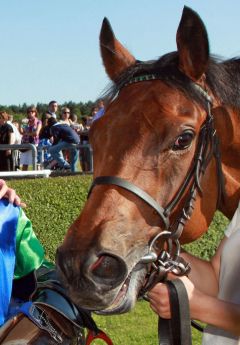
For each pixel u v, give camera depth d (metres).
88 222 1.96
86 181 6.25
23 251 2.19
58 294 2.14
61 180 6.21
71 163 9.50
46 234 6.04
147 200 2.02
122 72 2.40
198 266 2.41
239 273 2.18
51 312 2.09
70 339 2.09
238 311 2.12
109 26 2.57
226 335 2.26
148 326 4.91
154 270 2.12
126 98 2.18
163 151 2.06
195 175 2.17
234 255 2.19
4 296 2.08
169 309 2.11
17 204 2.20
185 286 2.14
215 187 2.34
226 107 2.36
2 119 11.29
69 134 9.55
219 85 2.35
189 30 2.25
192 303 2.13
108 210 1.98
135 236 2.00
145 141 2.05
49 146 9.71
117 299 1.99
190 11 2.23
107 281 1.92
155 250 2.11
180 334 2.06
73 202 6.16
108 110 2.20
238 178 2.49
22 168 10.09
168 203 2.10
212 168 2.31
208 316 2.13
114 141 2.07
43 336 2.02
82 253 1.89
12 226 2.15
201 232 2.32
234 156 2.46
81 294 1.89
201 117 2.20
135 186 2.02
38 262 2.21
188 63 2.25
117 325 4.95
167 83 2.20
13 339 1.99
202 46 2.22
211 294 2.38
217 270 2.40
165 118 2.07
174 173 2.09
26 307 2.06
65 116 11.75
